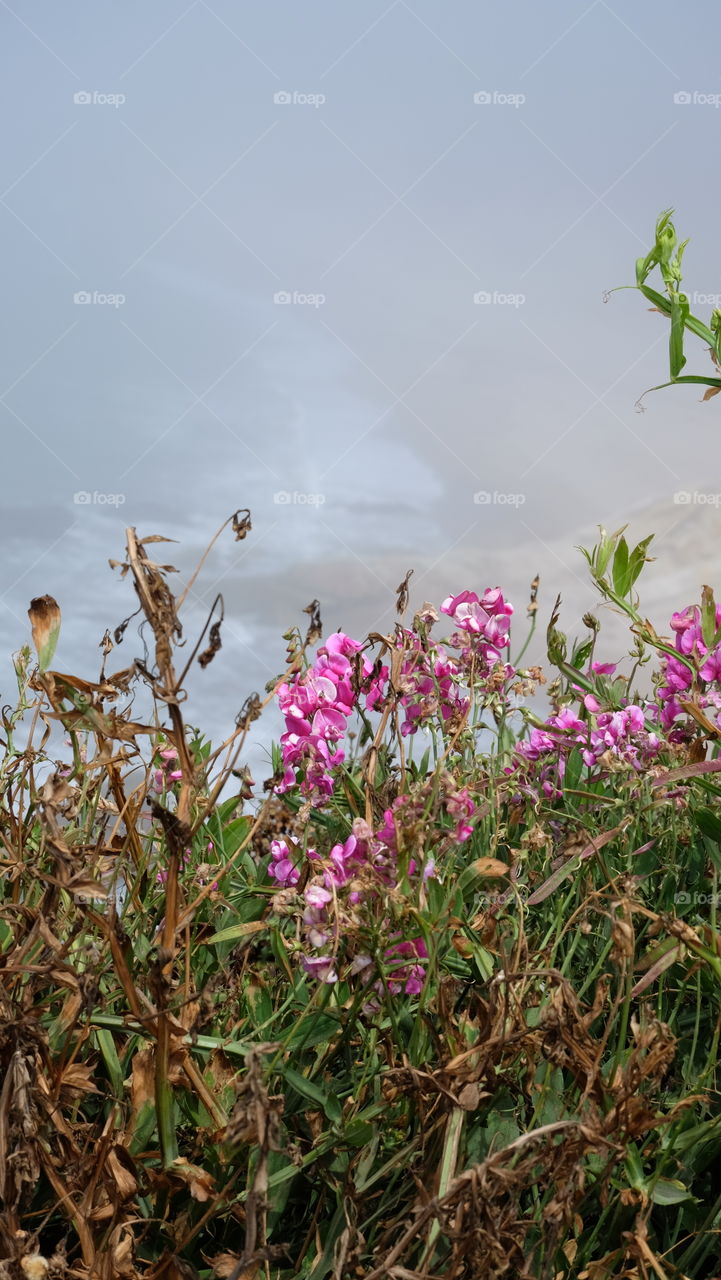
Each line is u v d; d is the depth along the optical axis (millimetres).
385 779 1482
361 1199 1049
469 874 1181
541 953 1152
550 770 1758
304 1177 1136
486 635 1673
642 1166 1094
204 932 1311
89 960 981
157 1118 1011
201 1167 1070
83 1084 1049
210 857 1536
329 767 1406
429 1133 1025
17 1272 879
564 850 1236
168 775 1402
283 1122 1127
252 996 1232
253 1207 823
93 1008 970
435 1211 857
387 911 1104
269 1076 1092
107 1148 1004
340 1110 1053
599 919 1408
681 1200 1024
